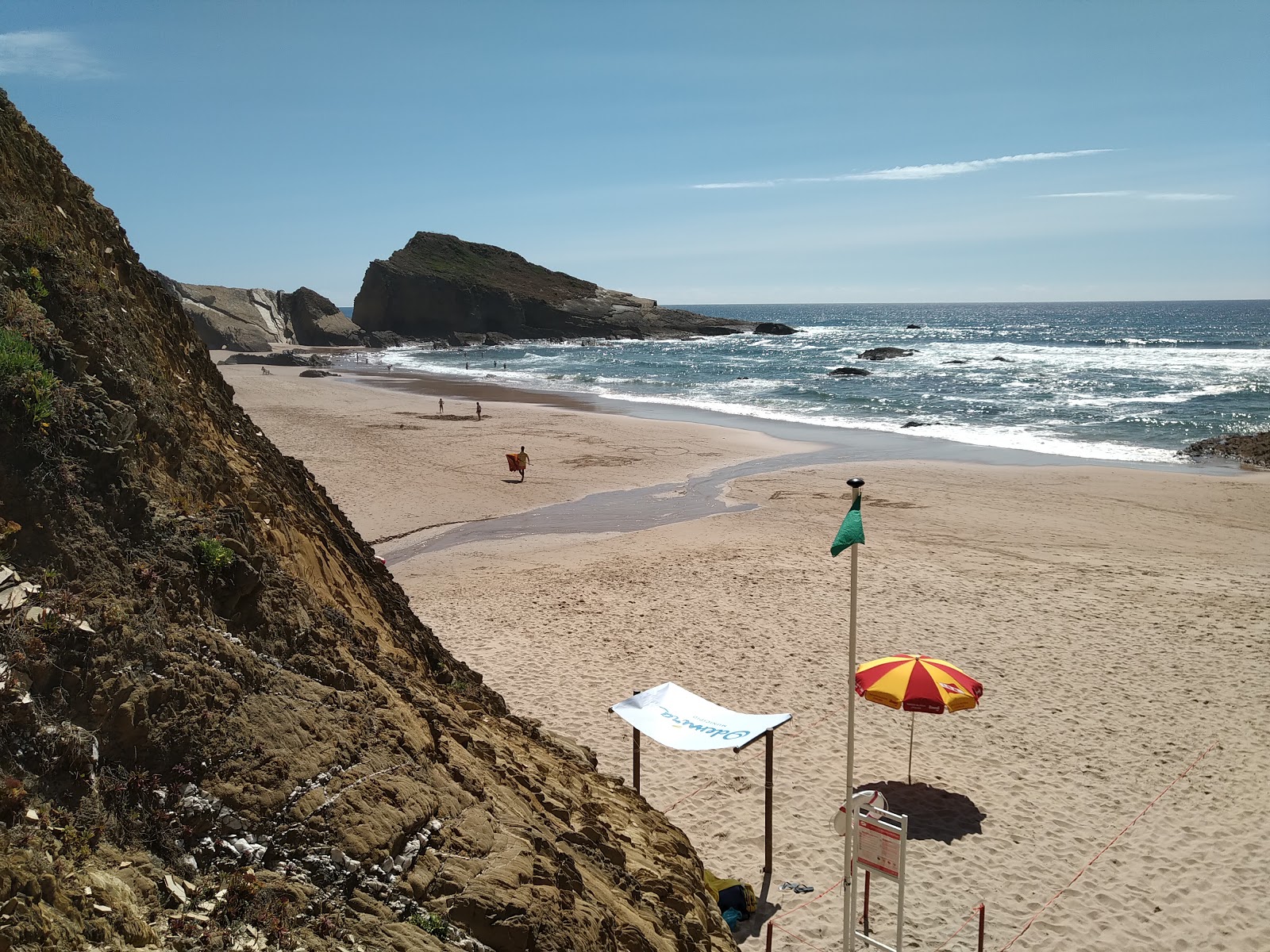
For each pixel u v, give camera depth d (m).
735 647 15.50
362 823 4.64
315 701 5.21
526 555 21.94
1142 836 10.06
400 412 47.88
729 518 25.14
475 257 134.88
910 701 10.52
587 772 8.84
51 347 5.71
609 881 5.99
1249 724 12.52
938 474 30.67
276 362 86.00
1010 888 9.20
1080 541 22.08
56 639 4.44
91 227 7.78
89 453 5.30
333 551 8.32
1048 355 87.88
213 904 4.03
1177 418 43.44
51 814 3.90
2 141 6.98
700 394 58.34
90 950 3.46
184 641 4.89
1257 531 22.92
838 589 18.42
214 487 6.48
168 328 8.38
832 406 51.41
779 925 8.62
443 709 6.88
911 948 8.33
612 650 15.41
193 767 4.44
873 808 7.73
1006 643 15.47
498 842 5.14
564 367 82.44
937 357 87.00
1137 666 14.48
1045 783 11.17
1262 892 9.08
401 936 4.23
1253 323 168.75
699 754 11.87
